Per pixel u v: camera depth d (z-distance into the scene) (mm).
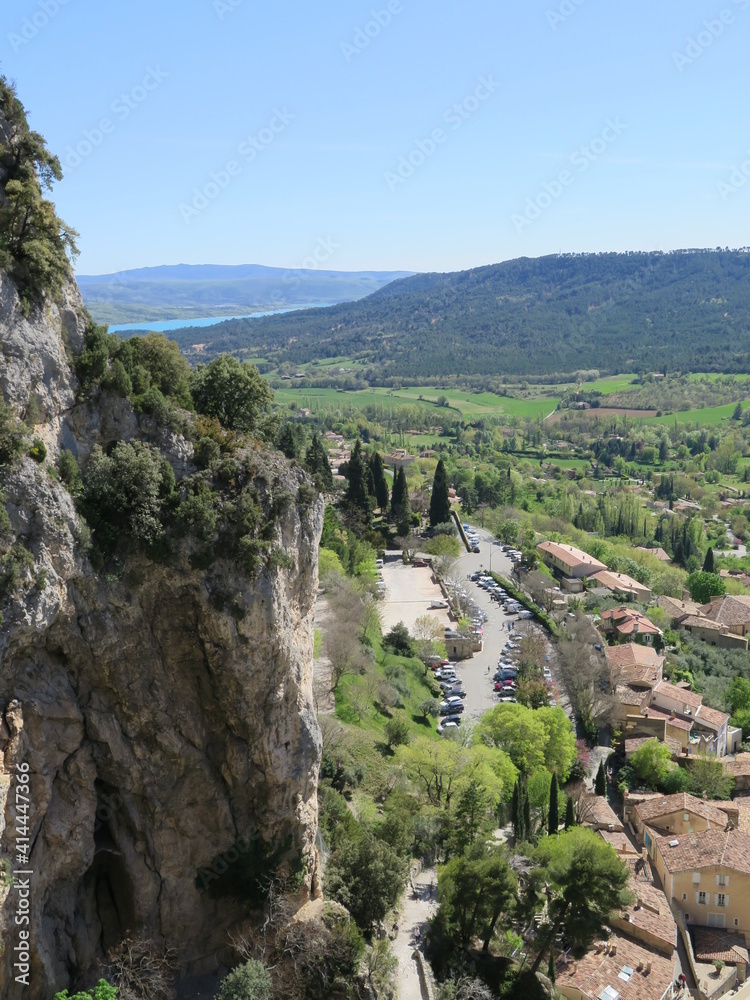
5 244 36938
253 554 42469
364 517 154750
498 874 53906
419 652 107688
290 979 43969
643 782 87812
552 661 109812
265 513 44062
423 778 71000
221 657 42719
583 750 92062
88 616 39469
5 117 38781
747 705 108625
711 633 135625
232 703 43688
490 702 99875
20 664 37500
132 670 41562
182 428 43562
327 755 66062
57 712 38750
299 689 46375
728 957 63250
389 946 52938
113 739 41250
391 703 87812
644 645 120188
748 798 84562
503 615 131875
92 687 40906
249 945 44625
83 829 40062
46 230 38844
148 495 40219
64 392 39156
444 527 165125
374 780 69500
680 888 68125
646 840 75875
